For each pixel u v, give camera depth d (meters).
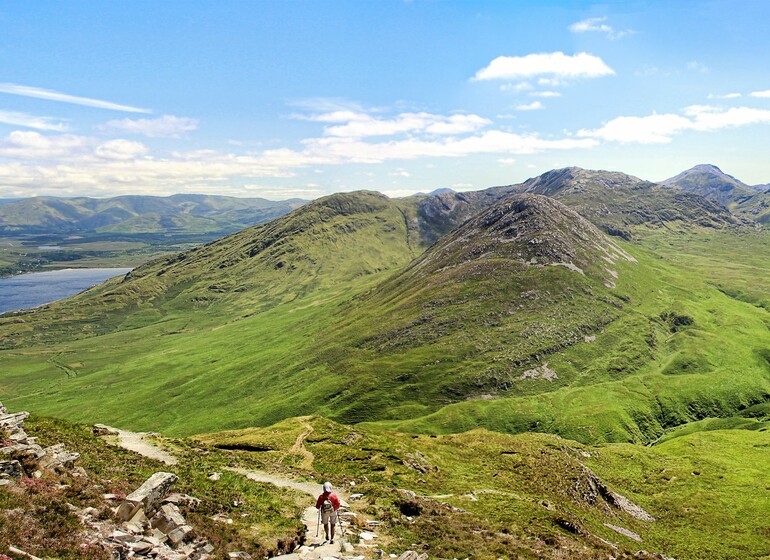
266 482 49.53
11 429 37.84
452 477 78.75
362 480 63.12
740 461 121.19
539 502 68.81
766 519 88.81
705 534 83.19
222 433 97.25
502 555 36.84
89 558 21.30
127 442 56.19
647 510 93.12
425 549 34.22
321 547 29.69
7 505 23.50
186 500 32.22
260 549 28.42
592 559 42.34
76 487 29.03
